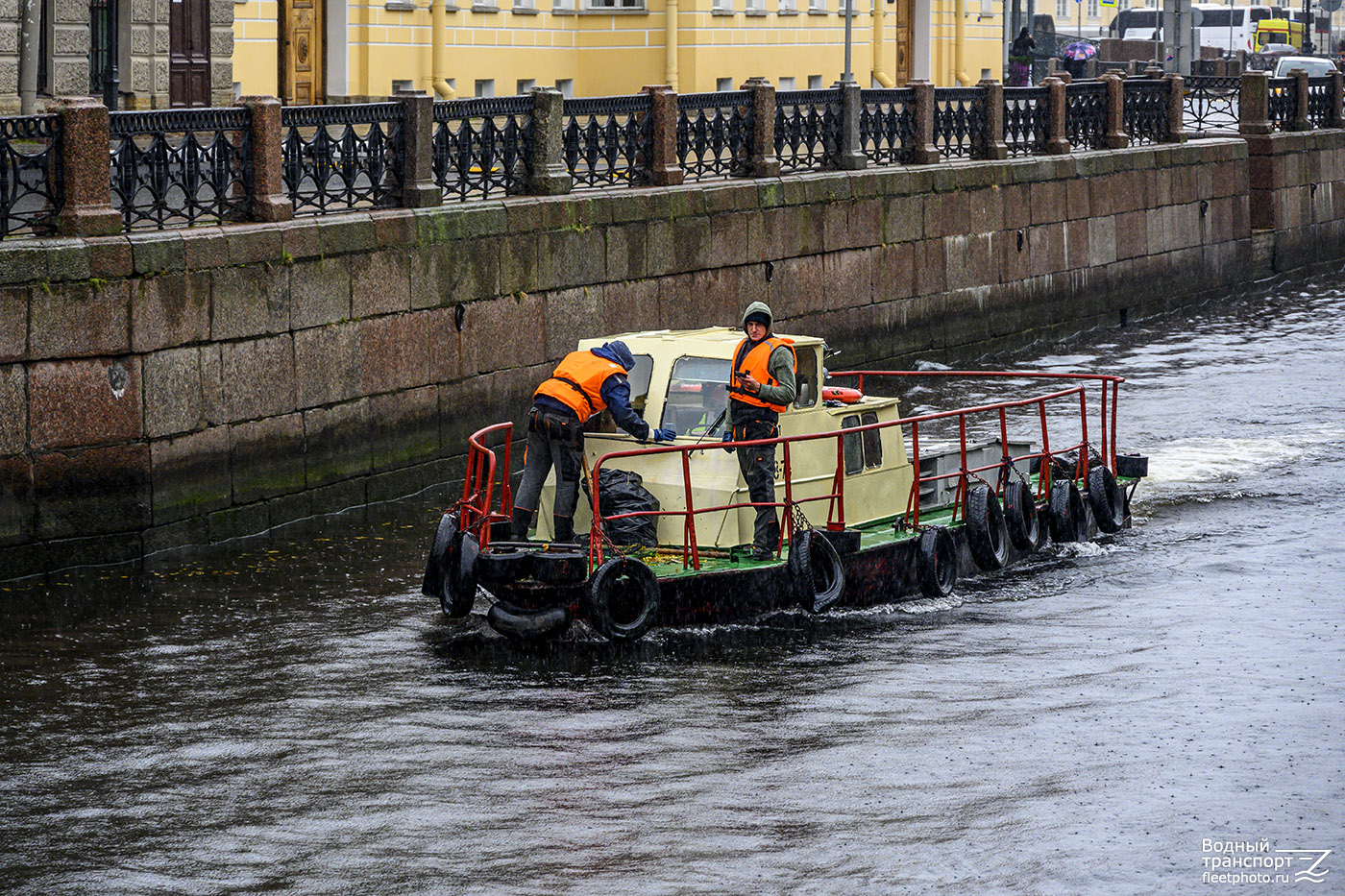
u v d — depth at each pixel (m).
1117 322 45.00
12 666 18.22
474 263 27.56
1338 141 54.69
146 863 13.49
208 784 15.09
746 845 13.83
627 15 53.88
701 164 32.69
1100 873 13.37
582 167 31.33
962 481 22.34
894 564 20.86
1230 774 15.43
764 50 57.50
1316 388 35.59
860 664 18.58
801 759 15.72
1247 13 122.88
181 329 22.86
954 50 67.19
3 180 21.47
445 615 20.20
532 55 52.12
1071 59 76.56
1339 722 16.84
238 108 24.17
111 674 18.03
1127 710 17.17
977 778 15.29
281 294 24.31
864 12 62.97
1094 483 24.59
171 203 25.05
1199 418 32.62
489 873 13.30
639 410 20.45
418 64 47.28
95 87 37.72
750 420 19.62
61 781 15.15
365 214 25.91
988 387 35.78
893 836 14.02
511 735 16.33
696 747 16.02
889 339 37.22
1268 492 27.08
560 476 19.27
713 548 19.97
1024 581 22.22
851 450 21.38
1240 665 18.73
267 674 18.08
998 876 13.31
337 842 13.88
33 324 21.30
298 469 24.80
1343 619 20.56
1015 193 40.75
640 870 13.36
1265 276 51.69
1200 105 53.06
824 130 35.94
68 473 21.78
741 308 33.19
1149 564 23.11
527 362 28.72
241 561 22.61
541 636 18.66
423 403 26.84
